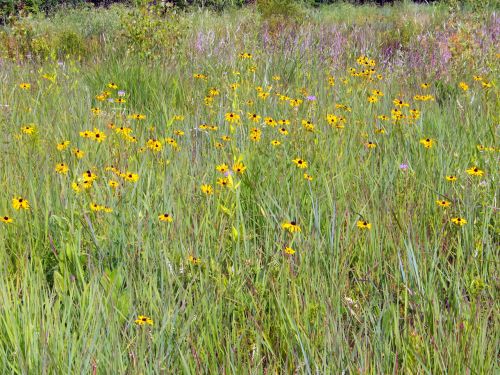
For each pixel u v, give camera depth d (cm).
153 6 939
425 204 385
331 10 2583
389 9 2456
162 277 290
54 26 1585
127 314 279
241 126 488
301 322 266
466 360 241
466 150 473
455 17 1035
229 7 2084
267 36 1055
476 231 359
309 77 754
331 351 241
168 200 365
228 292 290
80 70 817
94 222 343
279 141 473
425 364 245
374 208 358
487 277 313
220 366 249
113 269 303
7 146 457
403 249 331
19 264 306
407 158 455
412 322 287
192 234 337
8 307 257
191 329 264
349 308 281
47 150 445
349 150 471
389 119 537
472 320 264
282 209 363
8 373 233
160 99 638
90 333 246
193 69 797
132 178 362
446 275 323
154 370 234
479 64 814
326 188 384
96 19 1706
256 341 260
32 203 357
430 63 878
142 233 332
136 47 905
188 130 507
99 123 529
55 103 615
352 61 925
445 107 609
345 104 624
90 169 407
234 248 331
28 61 952
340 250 331
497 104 591
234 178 392
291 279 292
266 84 684
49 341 241
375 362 242
